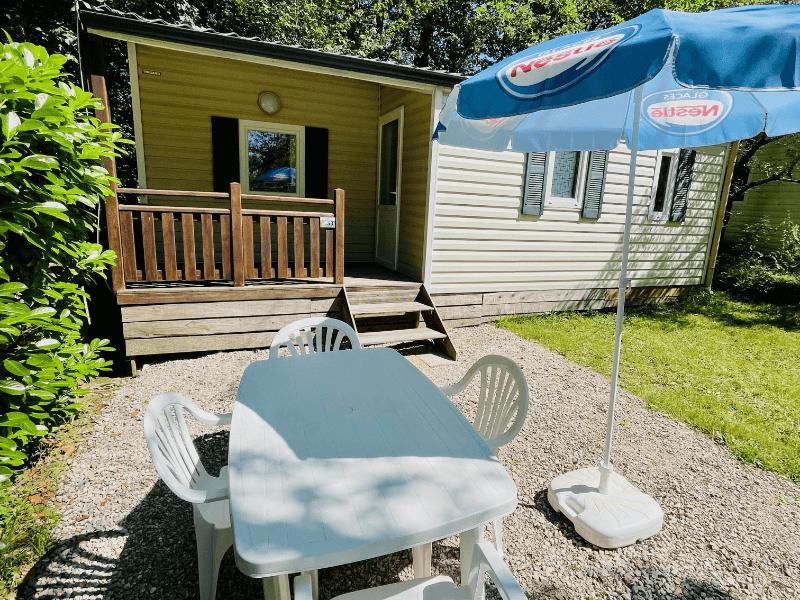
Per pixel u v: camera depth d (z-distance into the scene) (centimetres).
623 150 701
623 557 217
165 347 444
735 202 1317
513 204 632
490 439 190
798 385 441
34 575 197
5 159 217
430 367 470
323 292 505
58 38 634
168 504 245
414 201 611
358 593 142
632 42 144
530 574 206
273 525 122
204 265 457
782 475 292
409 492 137
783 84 132
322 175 715
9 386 212
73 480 263
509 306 666
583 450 314
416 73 514
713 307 788
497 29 1495
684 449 320
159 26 396
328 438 166
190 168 641
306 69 477
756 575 209
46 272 261
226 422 202
